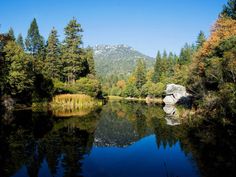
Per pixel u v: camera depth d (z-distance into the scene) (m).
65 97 45.12
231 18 34.34
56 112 34.69
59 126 23.22
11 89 36.78
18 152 14.17
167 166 12.53
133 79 120.69
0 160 12.74
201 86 31.75
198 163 12.58
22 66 37.31
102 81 148.50
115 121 29.33
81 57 55.44
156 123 27.22
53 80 48.56
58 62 59.53
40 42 66.75
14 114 29.83
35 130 20.58
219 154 13.88
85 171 11.56
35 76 42.59
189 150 15.13
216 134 19.20
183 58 89.31
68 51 55.19
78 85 51.81
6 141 16.56
